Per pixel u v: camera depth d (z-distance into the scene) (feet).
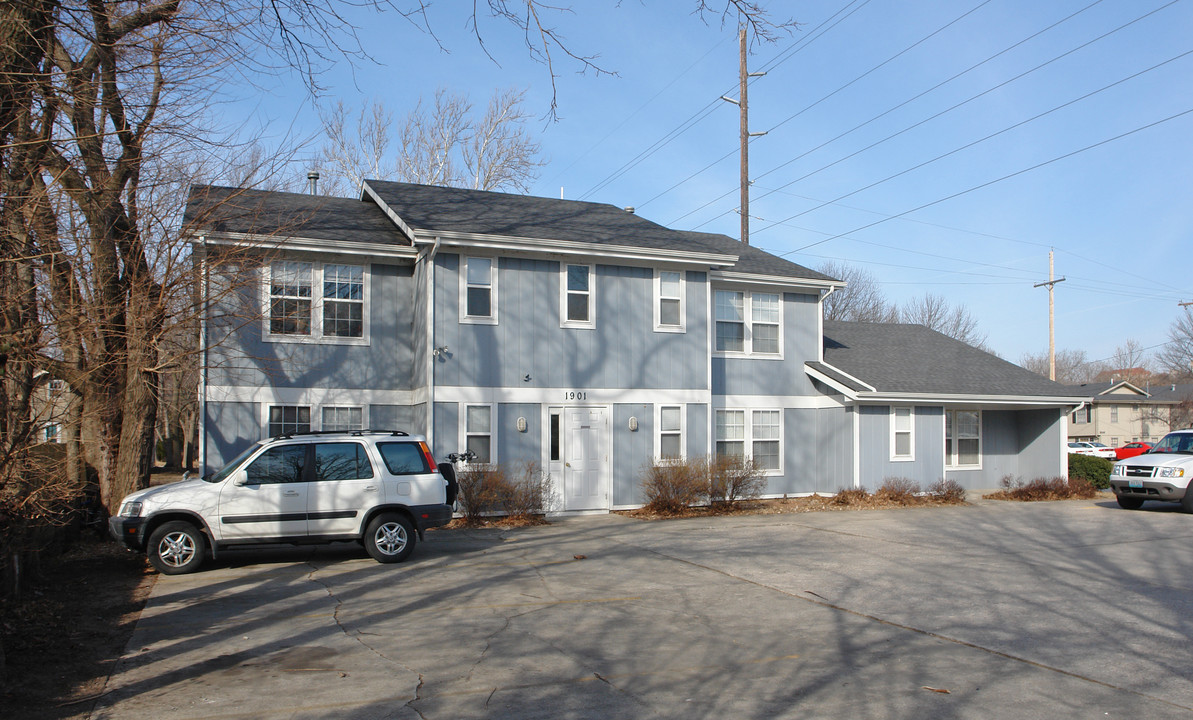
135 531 35.68
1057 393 75.82
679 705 19.45
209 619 27.99
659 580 34.78
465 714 18.88
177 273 42.09
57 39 30.37
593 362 60.23
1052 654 23.70
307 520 37.55
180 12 34.32
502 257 57.82
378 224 61.62
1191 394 197.88
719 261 63.31
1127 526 52.90
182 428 130.31
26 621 27.07
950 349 84.58
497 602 30.60
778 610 29.30
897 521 55.67
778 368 71.51
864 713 18.85
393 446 39.63
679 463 60.80
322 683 21.17
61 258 28.25
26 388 25.96
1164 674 21.76
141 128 35.83
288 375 54.90
